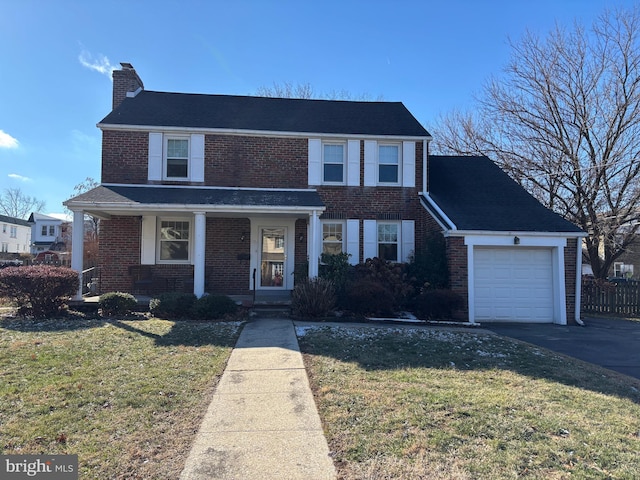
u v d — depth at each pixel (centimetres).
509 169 2092
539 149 2012
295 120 1498
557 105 1938
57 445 391
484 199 1431
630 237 1900
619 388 579
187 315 1065
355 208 1434
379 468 356
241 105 1566
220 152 1391
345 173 1442
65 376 581
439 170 1620
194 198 1213
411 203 1454
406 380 585
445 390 545
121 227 1361
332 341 820
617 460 370
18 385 542
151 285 1342
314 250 1197
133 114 1402
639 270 3538
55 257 3192
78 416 454
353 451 384
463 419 453
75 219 1132
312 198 1298
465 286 1208
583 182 1912
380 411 473
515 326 1170
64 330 870
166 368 630
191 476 344
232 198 1234
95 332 854
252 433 423
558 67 1909
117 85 1530
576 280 1249
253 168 1402
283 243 1430
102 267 1347
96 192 1205
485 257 1259
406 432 421
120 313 1073
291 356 710
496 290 1255
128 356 691
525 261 1265
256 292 1403
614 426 443
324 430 429
